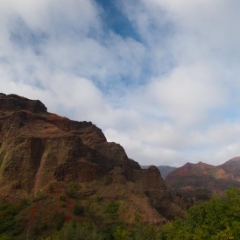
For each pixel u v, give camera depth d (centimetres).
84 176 9325
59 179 9119
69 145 10188
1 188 8925
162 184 10919
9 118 11612
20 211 7212
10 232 6194
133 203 8138
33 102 14062
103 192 8706
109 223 7075
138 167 12812
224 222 3625
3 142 10862
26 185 9075
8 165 9519
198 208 4278
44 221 6400
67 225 5822
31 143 10119
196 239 3500
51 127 11762
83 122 13775
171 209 9806
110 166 11019
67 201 7512
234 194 4031
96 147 12238
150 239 5756
